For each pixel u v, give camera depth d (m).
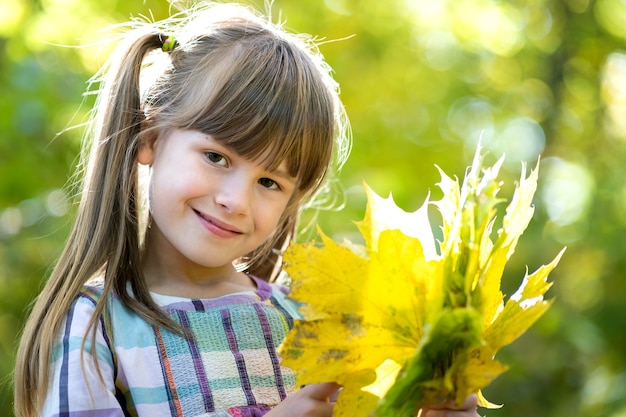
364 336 1.38
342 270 1.37
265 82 1.60
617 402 3.72
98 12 3.40
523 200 1.39
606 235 4.43
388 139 4.05
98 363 1.54
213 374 1.58
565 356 3.89
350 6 4.10
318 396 1.44
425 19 4.42
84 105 3.22
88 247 1.61
